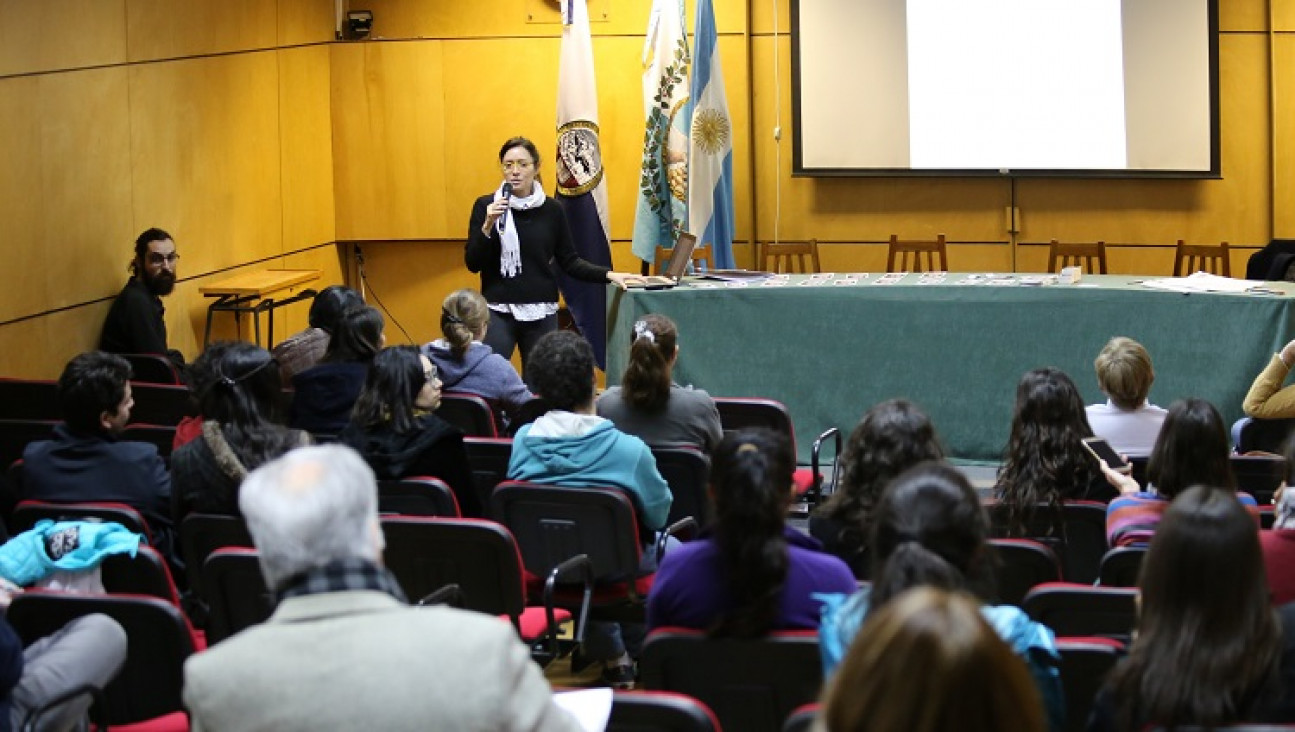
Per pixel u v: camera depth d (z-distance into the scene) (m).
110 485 4.07
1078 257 10.02
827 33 10.16
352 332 5.04
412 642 1.89
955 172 10.16
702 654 2.95
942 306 7.39
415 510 4.18
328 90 10.67
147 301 7.91
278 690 1.87
